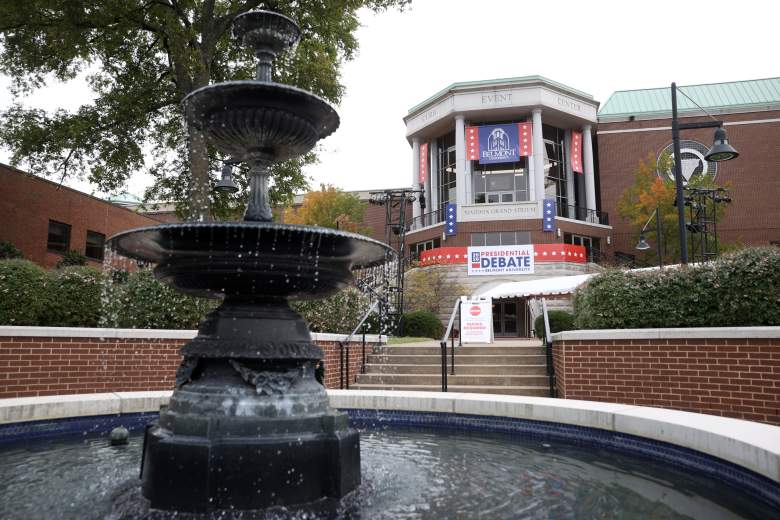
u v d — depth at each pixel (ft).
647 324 24.72
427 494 11.83
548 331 31.86
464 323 43.09
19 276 26.35
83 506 10.69
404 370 35.06
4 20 47.21
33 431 17.53
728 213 110.63
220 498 10.69
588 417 17.25
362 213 126.21
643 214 101.14
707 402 21.81
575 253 100.78
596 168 128.16
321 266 12.38
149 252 12.91
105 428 19.11
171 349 26.96
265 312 12.73
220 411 11.59
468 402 20.20
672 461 14.37
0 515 10.09
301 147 13.93
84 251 81.87
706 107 116.47
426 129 120.37
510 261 99.76
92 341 24.44
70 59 52.70
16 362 22.15
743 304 22.59
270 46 14.55
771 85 121.60
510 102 109.40
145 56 59.93
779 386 20.25
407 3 52.80
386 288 43.80
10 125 53.11
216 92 12.16
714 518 10.15
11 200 70.49
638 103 125.18
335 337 31.83
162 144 62.49
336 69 61.36
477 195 117.50
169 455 10.83
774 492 10.61
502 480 12.96
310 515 10.52
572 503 11.12
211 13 52.37
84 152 56.54
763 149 111.65
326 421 12.10
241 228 10.97
